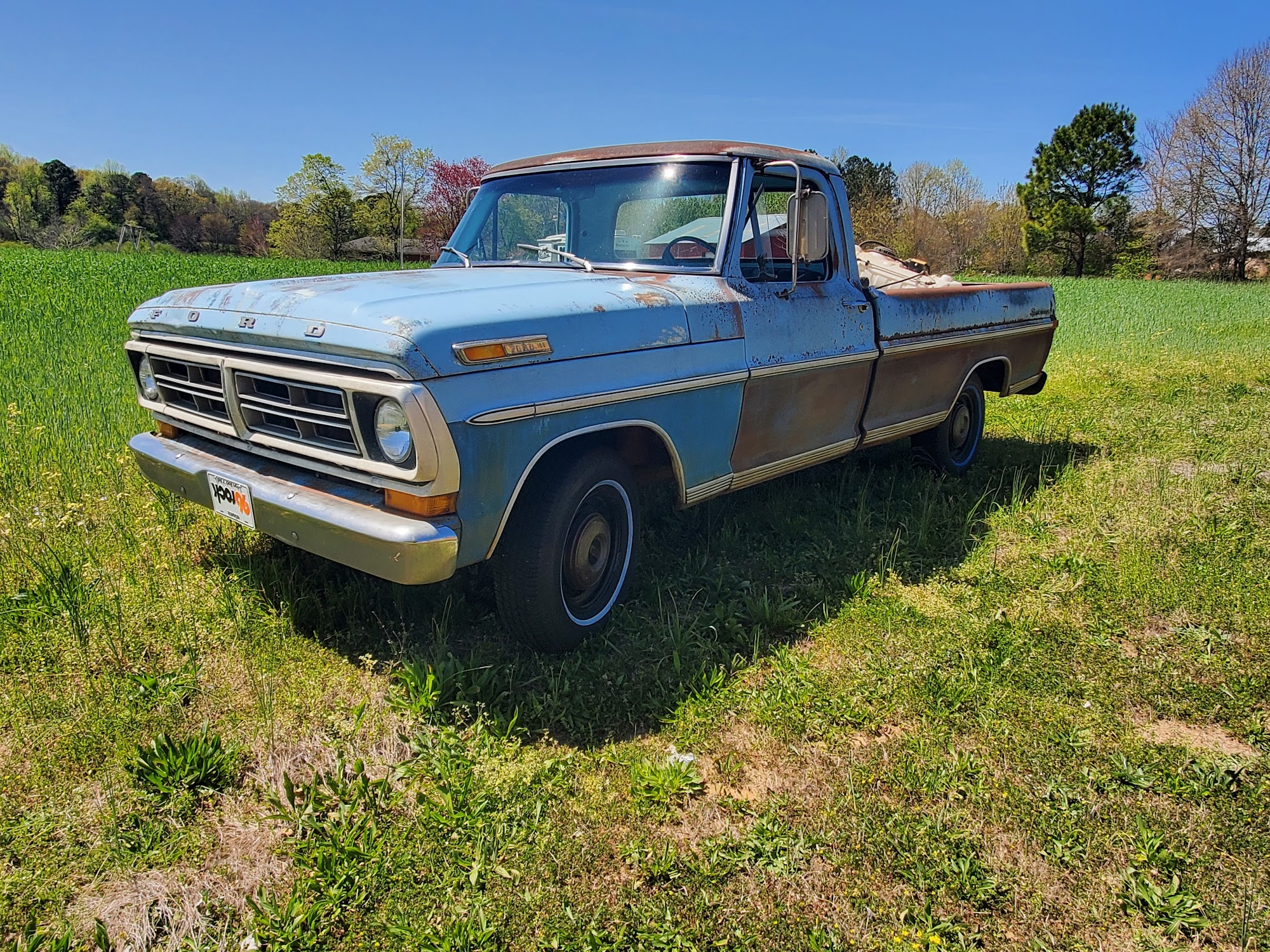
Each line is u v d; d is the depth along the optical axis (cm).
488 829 236
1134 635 360
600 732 287
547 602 311
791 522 471
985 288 571
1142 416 779
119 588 360
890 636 353
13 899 210
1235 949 208
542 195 420
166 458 342
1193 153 4794
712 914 212
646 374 327
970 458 611
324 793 245
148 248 6062
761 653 340
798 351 404
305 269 2698
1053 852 236
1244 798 257
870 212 5291
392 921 206
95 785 250
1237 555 432
